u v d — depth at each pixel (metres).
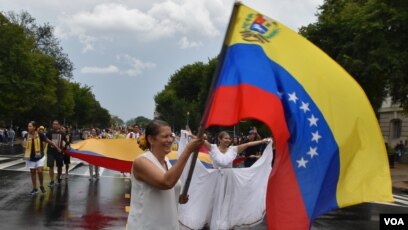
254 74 4.73
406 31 23.30
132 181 4.01
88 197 13.48
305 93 4.80
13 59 48.09
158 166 3.94
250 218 8.84
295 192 4.73
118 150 12.23
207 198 8.77
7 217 10.32
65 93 79.00
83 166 23.77
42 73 58.31
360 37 24.27
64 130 16.38
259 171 8.94
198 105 81.94
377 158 4.76
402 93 26.30
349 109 4.79
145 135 4.16
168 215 3.92
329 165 4.76
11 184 15.79
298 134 4.77
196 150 4.28
